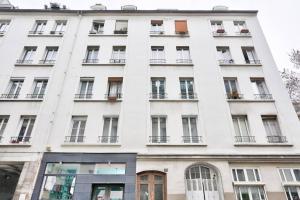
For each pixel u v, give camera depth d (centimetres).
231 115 1302
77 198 1048
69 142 1207
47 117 1280
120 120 1275
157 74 1459
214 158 1133
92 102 1345
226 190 1053
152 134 1265
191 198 1073
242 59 1532
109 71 1476
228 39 1638
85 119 1309
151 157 1138
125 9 1853
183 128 1284
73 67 1485
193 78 1450
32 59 1567
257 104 1327
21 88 1404
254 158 1129
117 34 1670
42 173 1109
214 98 1348
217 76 1441
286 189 1078
